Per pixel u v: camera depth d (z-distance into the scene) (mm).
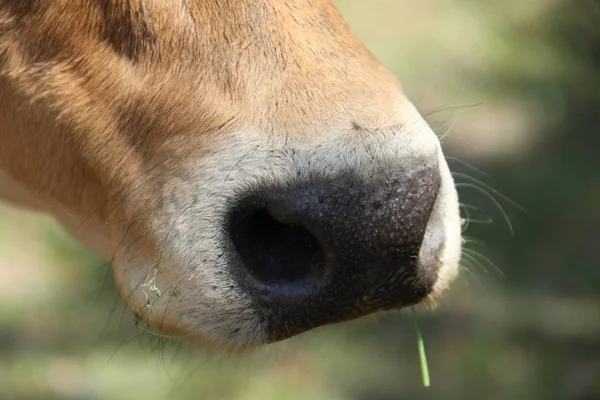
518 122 14859
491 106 15273
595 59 15648
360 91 4164
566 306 10883
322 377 9547
